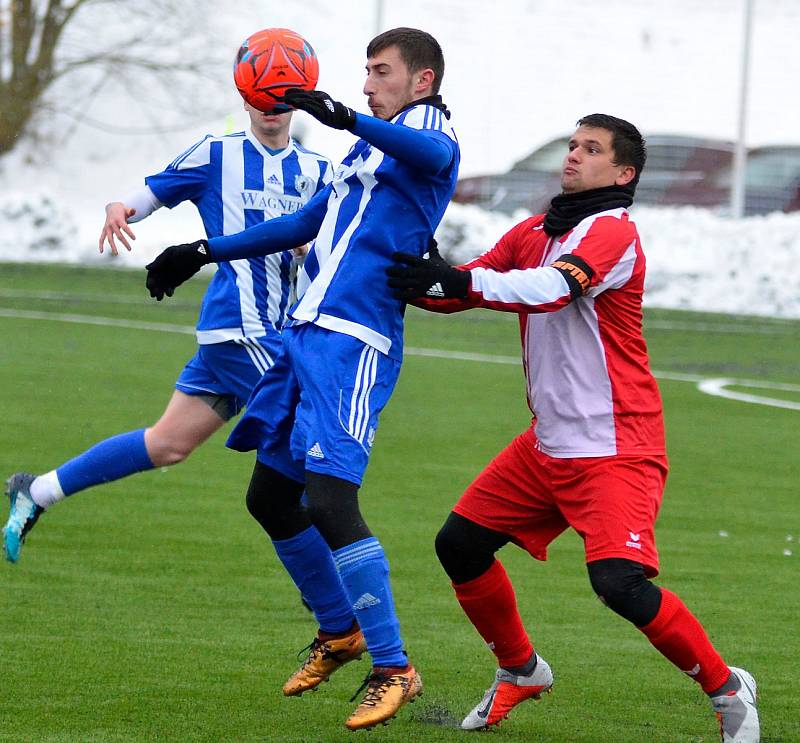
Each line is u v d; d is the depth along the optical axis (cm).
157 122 12725
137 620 2097
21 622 2055
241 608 2194
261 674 1870
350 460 1641
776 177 12144
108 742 1564
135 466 2044
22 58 11831
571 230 1659
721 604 2330
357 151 1722
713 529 2939
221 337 2112
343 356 1655
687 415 4731
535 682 1725
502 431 4144
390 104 1722
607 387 1620
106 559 2464
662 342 7325
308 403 1662
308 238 1814
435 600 2295
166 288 1816
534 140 12106
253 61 1858
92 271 9938
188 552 2541
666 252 10081
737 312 9494
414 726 1706
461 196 11750
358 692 1638
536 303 1556
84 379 4788
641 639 2122
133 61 12019
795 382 5859
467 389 5078
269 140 2242
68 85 12456
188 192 2206
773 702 1823
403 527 2814
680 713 1777
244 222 2223
